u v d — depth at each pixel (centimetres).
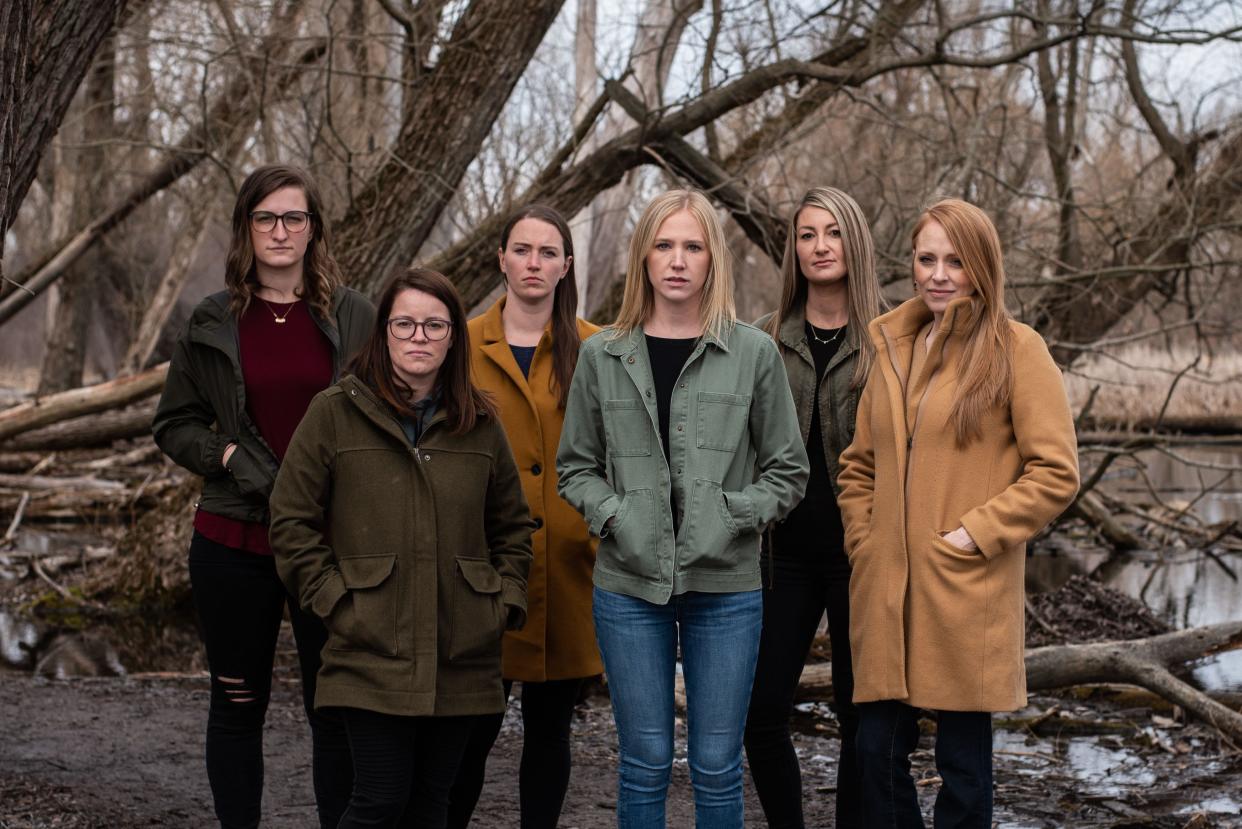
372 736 298
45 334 2053
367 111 967
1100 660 564
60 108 393
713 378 316
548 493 359
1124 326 1323
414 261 813
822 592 359
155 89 1108
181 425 345
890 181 950
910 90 1084
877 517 325
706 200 323
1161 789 475
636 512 311
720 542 306
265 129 991
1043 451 306
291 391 340
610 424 319
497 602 313
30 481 1191
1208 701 538
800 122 864
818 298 365
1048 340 1061
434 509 307
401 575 303
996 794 468
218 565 337
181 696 611
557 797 359
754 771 354
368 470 307
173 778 470
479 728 346
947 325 320
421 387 314
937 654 311
